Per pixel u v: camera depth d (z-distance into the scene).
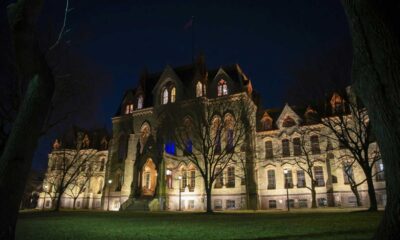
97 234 13.52
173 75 62.69
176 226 17.30
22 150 6.68
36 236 12.75
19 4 6.94
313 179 47.56
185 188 53.91
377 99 4.88
